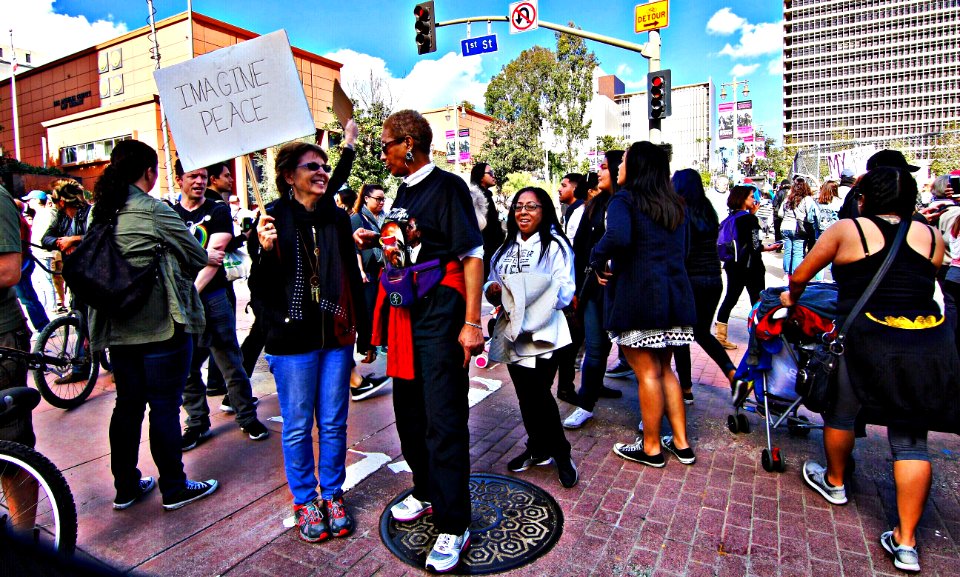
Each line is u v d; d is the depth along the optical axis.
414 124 2.58
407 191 2.67
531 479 3.35
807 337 3.22
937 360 2.48
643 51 11.85
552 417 3.23
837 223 2.76
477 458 3.65
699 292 4.36
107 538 2.78
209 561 2.60
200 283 3.54
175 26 27.48
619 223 3.20
